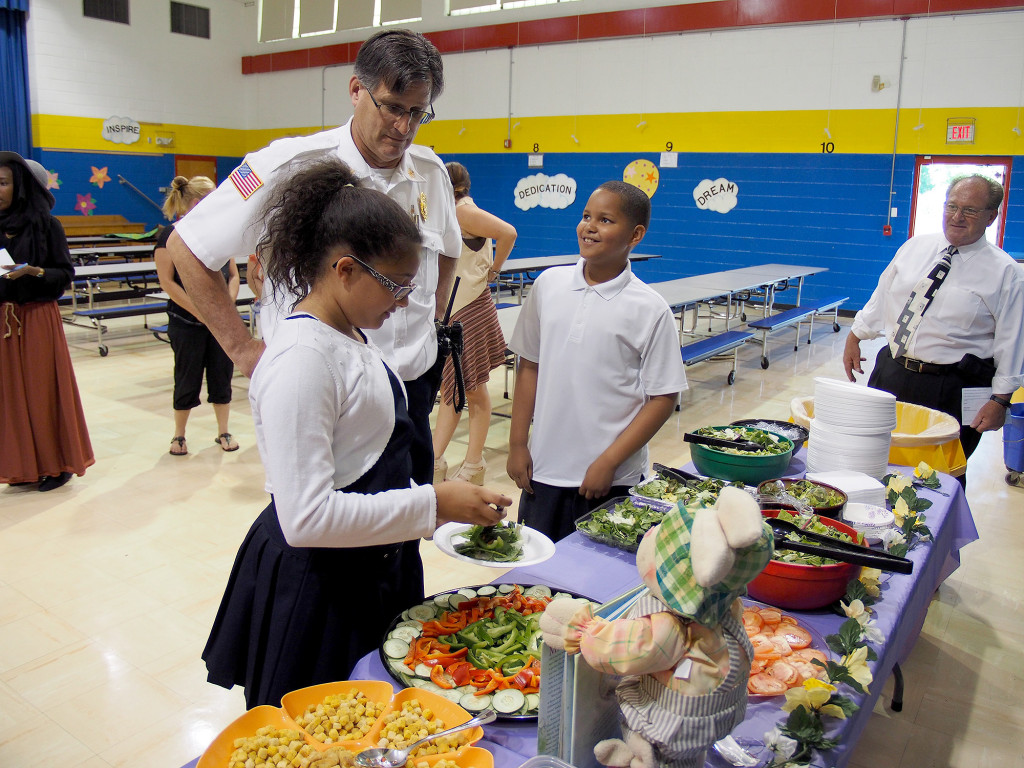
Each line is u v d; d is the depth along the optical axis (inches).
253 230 68.6
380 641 57.4
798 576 63.9
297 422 46.7
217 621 63.7
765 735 48.8
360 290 49.1
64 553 137.4
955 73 361.4
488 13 472.7
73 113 491.2
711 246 438.9
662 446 203.5
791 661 57.1
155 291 347.6
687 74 425.7
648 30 426.0
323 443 47.8
